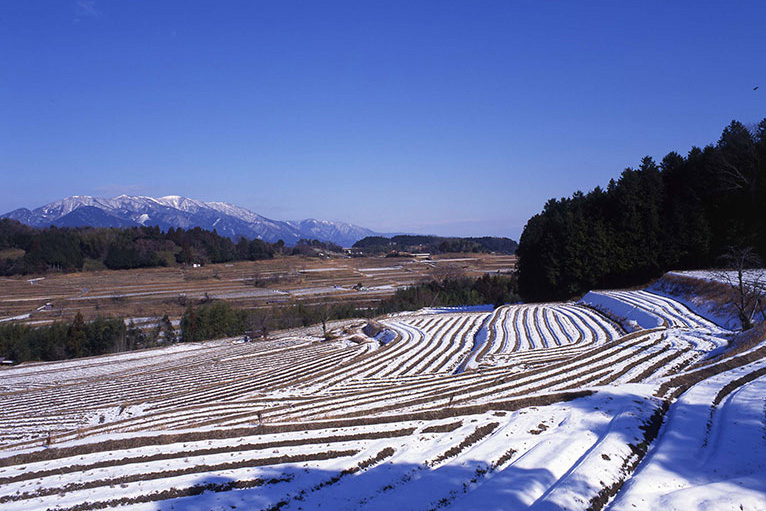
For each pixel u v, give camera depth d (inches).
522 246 3750.0
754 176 2564.0
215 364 2268.7
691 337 1476.4
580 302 2817.4
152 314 4124.0
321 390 1445.6
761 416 669.9
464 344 2133.4
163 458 679.7
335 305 4170.8
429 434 721.0
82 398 1763.0
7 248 6397.6
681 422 681.0
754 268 2288.4
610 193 3248.0
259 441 725.9
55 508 534.6
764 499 454.0
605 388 888.3
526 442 650.8
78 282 5629.9
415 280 6112.2
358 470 604.4
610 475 534.3
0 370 2524.6
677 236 2768.2
